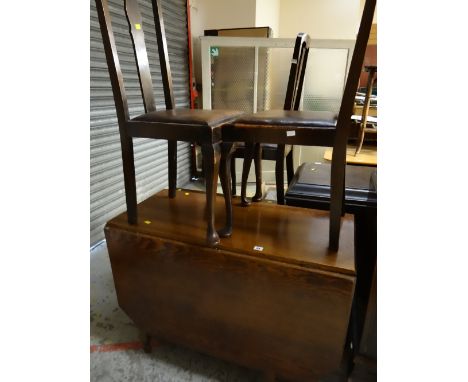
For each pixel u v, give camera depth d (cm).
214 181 104
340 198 99
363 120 224
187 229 119
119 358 132
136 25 122
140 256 119
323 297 95
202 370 127
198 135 101
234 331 113
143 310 127
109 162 226
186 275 113
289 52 307
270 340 108
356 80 88
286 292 99
